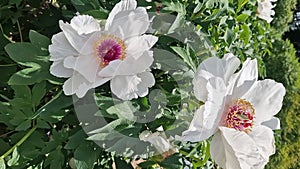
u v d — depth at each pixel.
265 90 0.74
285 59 4.77
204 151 0.87
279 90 0.74
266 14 1.59
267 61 4.80
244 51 1.36
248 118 0.72
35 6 0.88
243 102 0.72
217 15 0.96
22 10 0.87
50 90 0.74
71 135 0.72
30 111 0.70
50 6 0.86
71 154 0.75
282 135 4.45
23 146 0.70
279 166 4.41
